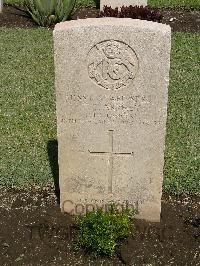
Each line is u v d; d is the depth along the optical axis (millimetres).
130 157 1707
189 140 2322
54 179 2041
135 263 1666
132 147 1686
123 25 1491
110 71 1558
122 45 1520
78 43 1526
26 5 4043
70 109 1638
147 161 1702
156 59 1521
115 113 1630
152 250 1710
